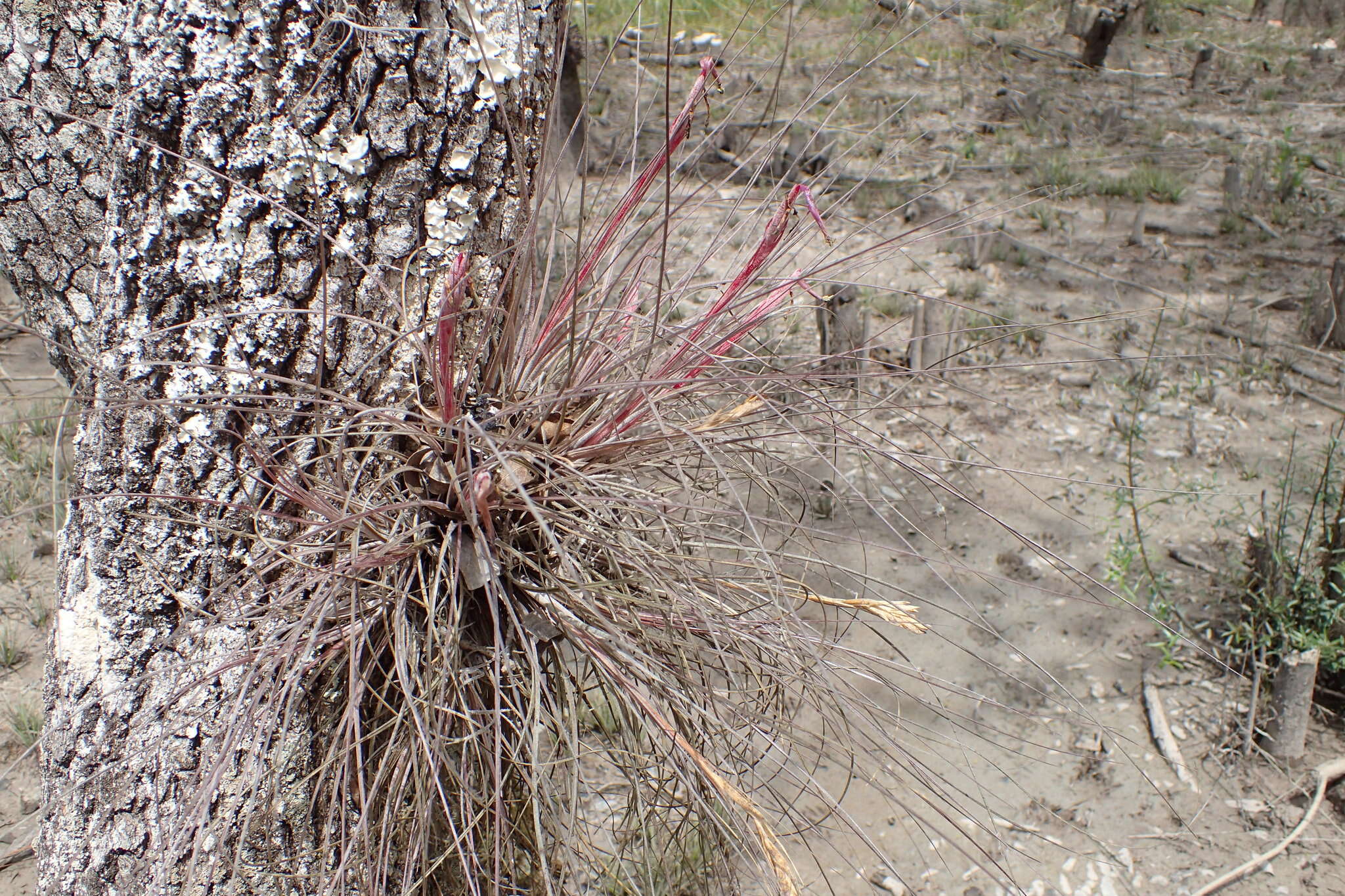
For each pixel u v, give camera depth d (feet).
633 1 14.70
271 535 2.58
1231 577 6.17
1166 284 10.61
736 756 2.87
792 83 13.51
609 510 2.59
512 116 2.68
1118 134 15.26
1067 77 17.61
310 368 2.58
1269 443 7.77
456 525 2.54
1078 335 9.29
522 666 2.68
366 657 2.59
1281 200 12.87
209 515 2.59
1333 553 5.58
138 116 2.44
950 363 8.54
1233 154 14.49
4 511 6.43
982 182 12.87
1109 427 7.89
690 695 2.70
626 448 2.67
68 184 2.88
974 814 4.78
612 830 3.09
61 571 2.76
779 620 2.64
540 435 2.65
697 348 2.67
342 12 2.44
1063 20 20.10
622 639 2.56
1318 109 16.49
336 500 2.49
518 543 2.65
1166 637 5.71
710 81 2.85
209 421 2.55
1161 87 17.65
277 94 2.45
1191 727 5.32
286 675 2.43
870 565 6.19
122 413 2.55
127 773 2.64
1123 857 4.63
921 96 15.76
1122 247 11.55
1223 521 6.40
